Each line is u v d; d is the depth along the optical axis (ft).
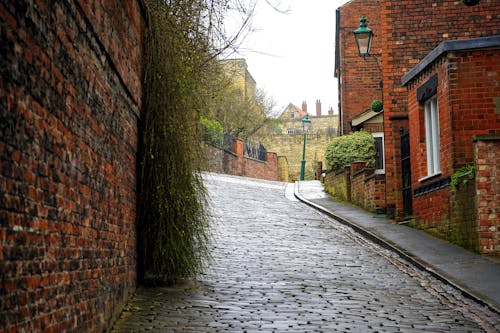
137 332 25.23
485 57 48.67
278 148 196.34
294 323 27.53
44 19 16.38
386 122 65.16
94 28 21.68
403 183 63.26
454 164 48.62
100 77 23.50
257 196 90.02
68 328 18.81
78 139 20.12
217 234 54.29
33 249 15.48
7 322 13.57
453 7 65.10
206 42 36.99
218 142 127.65
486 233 43.96
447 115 49.67
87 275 21.40
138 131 33.73
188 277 36.45
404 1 65.62
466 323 28.30
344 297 33.42
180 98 34.40
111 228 26.02
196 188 35.83
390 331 26.55
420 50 65.21
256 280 37.40
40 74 16.08
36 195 15.76
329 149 95.71
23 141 14.76
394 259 45.98
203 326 26.63
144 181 33.65
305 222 65.82
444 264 41.91
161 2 34.83
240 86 165.99
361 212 72.18
